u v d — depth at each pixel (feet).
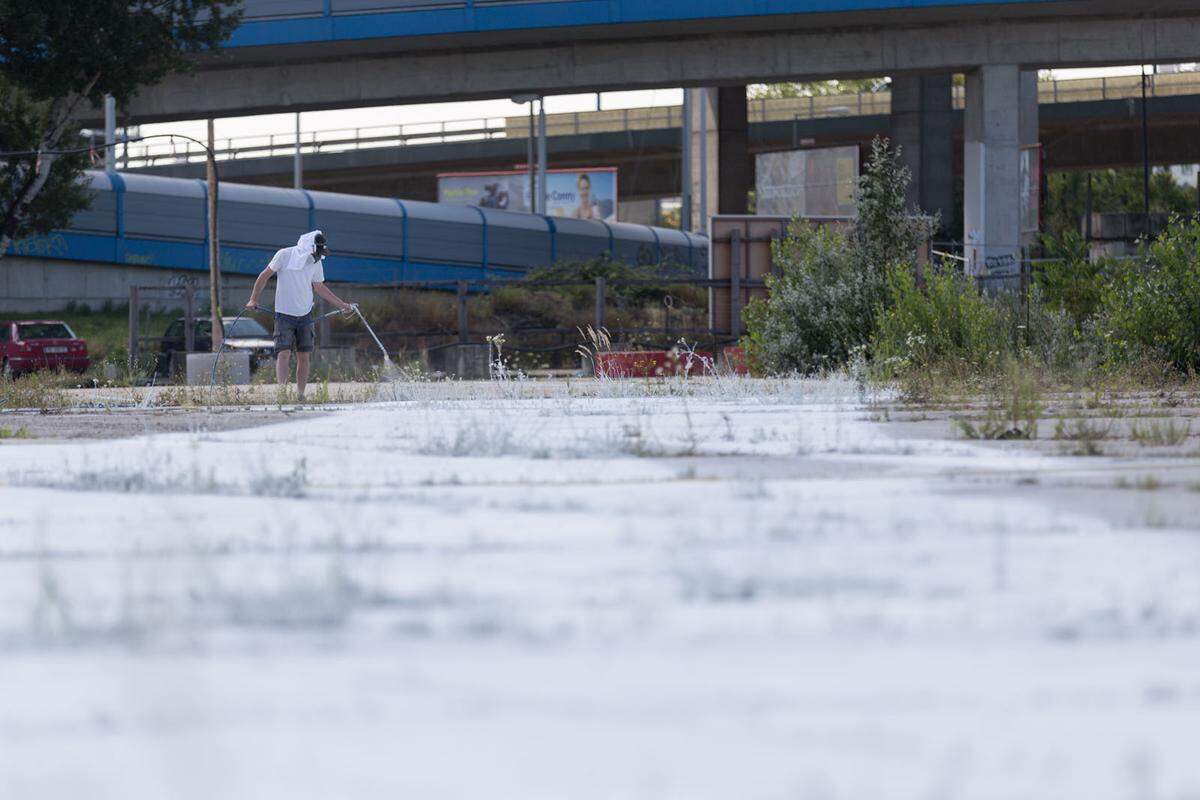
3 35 364.17
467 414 97.55
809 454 62.13
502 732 15.84
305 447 69.62
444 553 31.45
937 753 14.87
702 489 46.09
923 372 136.87
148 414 113.50
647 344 276.21
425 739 15.56
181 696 17.17
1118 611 23.17
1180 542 31.76
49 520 40.22
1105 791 13.61
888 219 188.03
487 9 439.63
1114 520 35.88
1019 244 445.78
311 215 519.19
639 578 27.27
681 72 456.04
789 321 188.75
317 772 14.33
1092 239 424.05
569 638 21.27
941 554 30.09
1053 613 23.04
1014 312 168.04
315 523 37.73
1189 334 141.49
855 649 20.48
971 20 442.09
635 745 15.28
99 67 372.99
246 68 481.05
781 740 15.44
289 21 449.89
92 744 15.46
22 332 350.02
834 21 438.81
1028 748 15.15
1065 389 123.44
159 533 36.01
